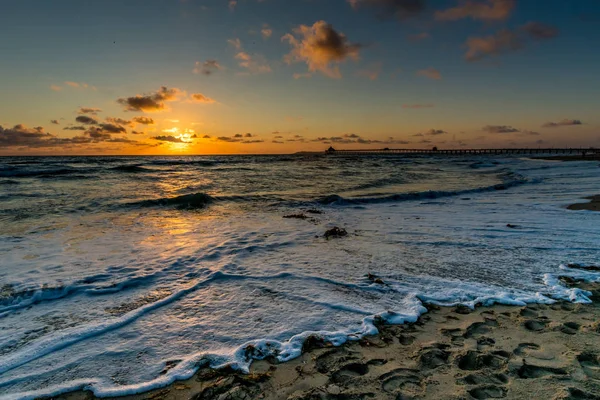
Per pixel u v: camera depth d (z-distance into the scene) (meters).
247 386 2.61
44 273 5.02
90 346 3.19
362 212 10.12
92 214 9.61
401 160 55.16
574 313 3.71
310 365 2.87
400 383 2.60
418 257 5.79
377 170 29.12
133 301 4.17
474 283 4.62
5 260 5.58
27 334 3.39
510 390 2.46
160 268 5.30
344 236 7.23
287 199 12.48
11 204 10.79
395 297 4.23
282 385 2.62
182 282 4.77
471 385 2.54
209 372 2.80
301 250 6.26
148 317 3.76
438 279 4.79
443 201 12.12
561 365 2.74
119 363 2.93
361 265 5.41
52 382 2.68
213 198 12.22
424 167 34.84
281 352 3.06
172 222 8.70
